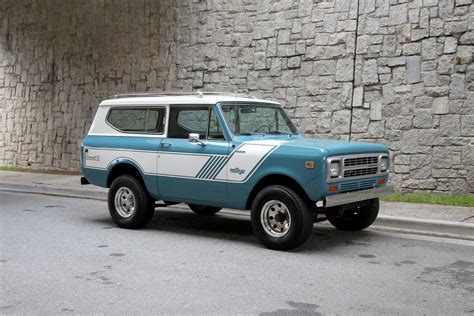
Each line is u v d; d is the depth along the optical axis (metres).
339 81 12.27
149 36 15.61
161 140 8.37
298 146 7.05
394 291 5.48
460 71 10.83
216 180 7.71
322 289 5.54
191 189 8.02
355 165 7.31
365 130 11.94
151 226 9.14
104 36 16.55
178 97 8.32
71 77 17.41
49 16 17.91
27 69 18.58
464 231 8.20
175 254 7.09
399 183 11.53
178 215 10.38
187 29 14.87
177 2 15.03
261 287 5.61
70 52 17.39
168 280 5.86
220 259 6.81
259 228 7.34
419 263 6.62
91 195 13.16
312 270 6.29
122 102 9.00
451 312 4.86
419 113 11.29
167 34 15.25
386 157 8.04
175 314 4.78
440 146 11.07
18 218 9.94
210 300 5.18
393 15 11.58
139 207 8.62
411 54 11.38
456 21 10.86
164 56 15.33
